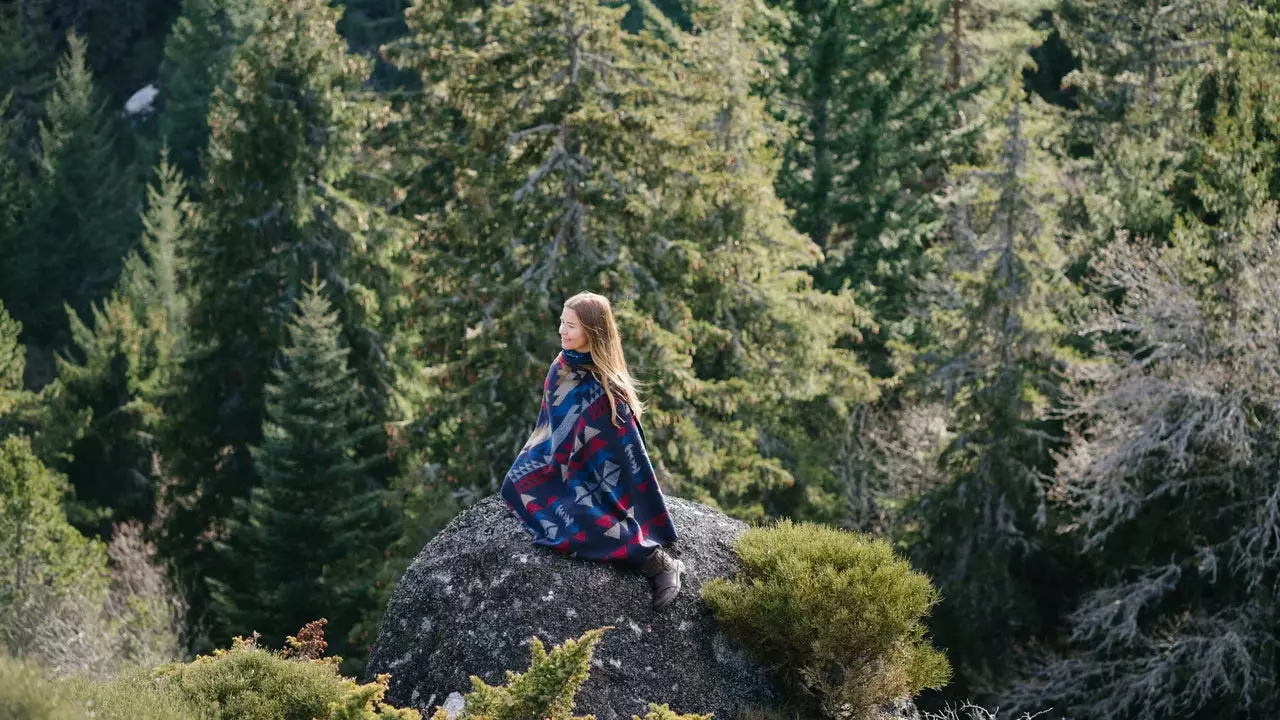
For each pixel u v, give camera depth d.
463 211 18.23
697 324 18.77
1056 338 19.06
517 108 18.08
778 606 5.86
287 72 25.70
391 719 4.60
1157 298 16.67
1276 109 17.31
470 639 5.86
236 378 26.20
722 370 22.23
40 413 31.11
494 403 17.48
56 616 17.36
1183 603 17.66
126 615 20.38
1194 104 23.72
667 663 5.86
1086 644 18.77
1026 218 19.23
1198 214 19.95
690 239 19.64
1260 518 15.72
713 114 20.30
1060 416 19.83
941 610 18.92
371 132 26.38
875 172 27.02
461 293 17.75
